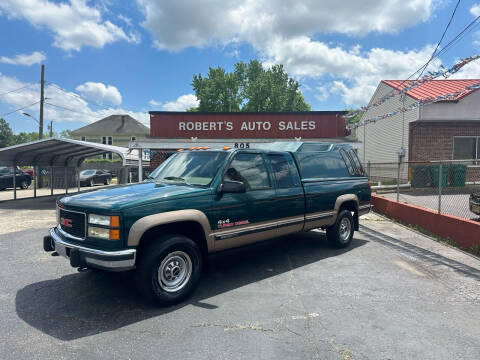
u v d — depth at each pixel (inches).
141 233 144.5
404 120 694.5
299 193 219.8
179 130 592.4
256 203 192.7
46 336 129.8
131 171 672.4
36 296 169.2
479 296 169.2
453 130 662.5
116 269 140.3
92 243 147.1
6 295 170.6
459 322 141.3
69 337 129.0
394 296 168.7
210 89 1720.0
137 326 137.8
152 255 149.0
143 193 158.2
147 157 692.1
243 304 159.3
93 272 206.4
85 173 1038.4
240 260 232.1
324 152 257.1
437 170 612.1
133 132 2086.6
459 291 175.5
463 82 741.9
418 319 143.8
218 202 173.9
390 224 365.1
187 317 145.9
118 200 148.6
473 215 372.2
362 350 119.9
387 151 775.1
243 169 191.6
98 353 118.0
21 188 893.2
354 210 273.9
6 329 135.3
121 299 165.5
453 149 663.8
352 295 169.9
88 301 163.0
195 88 1803.6
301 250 257.6
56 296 169.2
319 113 596.7
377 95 831.1
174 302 157.2
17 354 117.0
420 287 181.0
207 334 131.3
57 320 143.3
